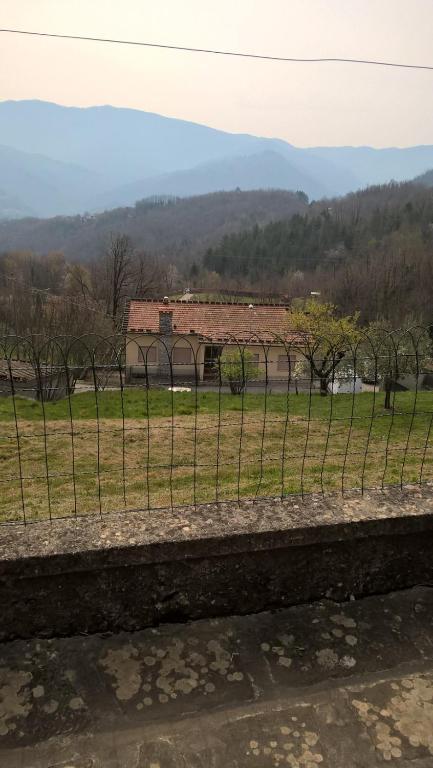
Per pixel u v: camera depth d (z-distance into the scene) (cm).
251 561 247
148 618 240
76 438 837
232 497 511
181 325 2328
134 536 235
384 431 911
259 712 199
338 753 183
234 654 228
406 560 271
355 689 211
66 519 249
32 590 225
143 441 820
